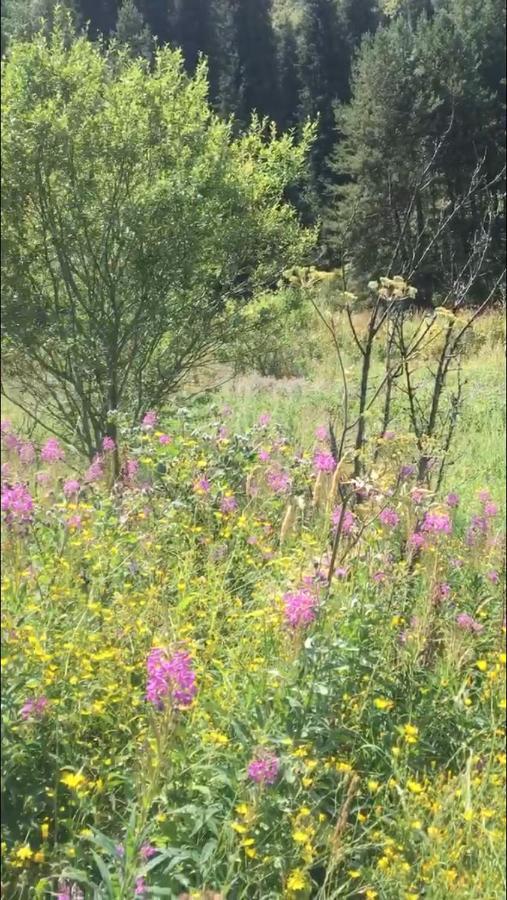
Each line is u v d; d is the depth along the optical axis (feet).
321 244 24.40
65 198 18.53
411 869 8.21
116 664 9.53
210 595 11.42
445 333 16.81
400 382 30.04
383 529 12.60
